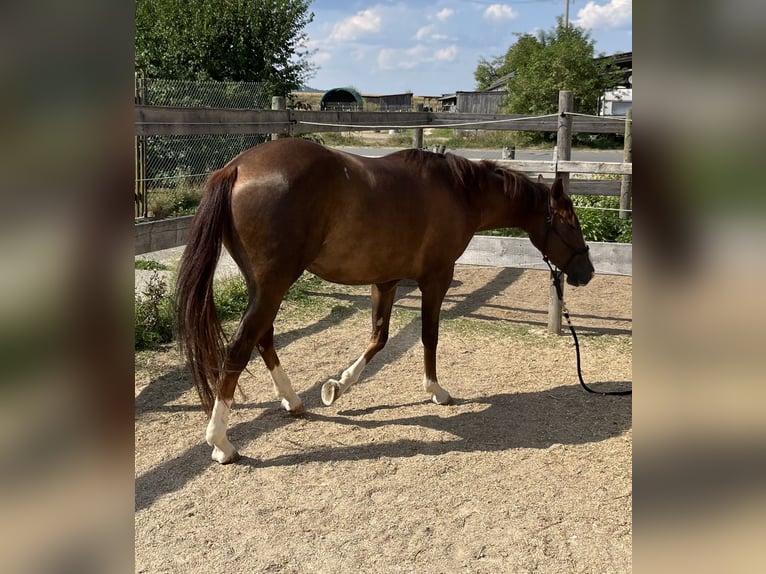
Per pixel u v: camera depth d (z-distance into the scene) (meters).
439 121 7.92
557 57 27.95
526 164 5.28
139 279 6.23
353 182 3.22
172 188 9.41
